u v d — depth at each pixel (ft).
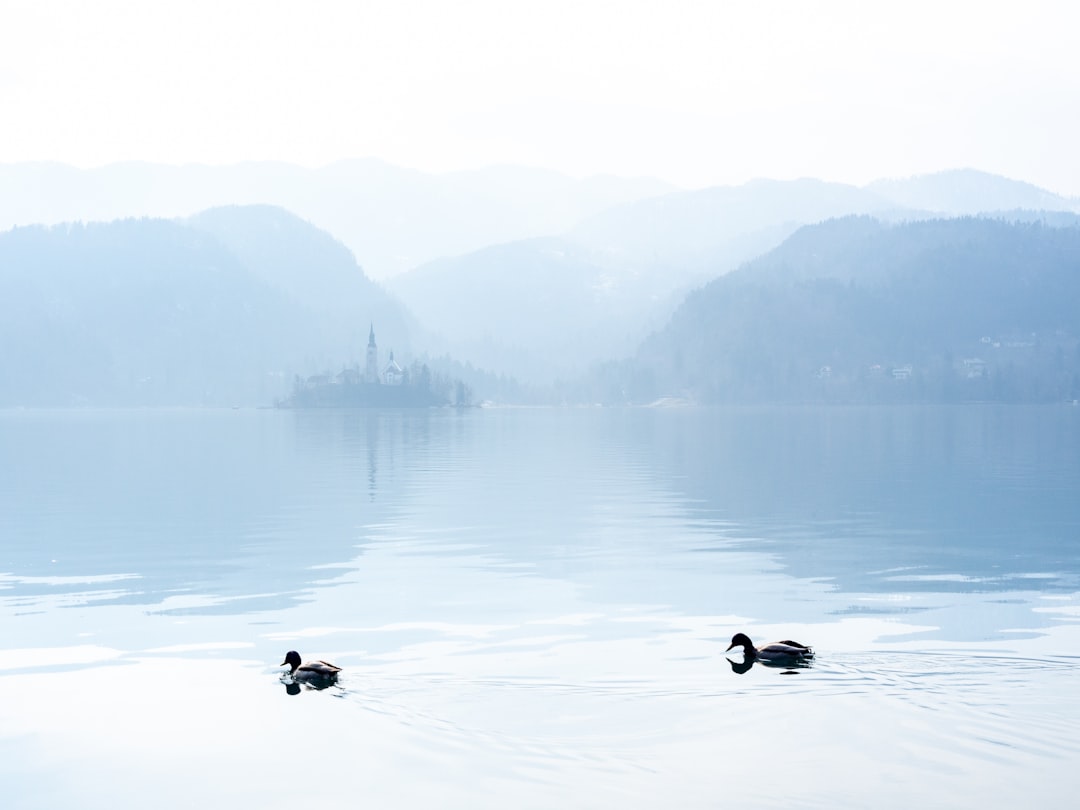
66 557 176.35
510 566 163.63
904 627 118.93
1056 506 246.27
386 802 69.46
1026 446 517.14
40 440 642.22
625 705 86.69
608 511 239.71
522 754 76.48
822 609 129.29
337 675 97.71
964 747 75.36
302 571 160.15
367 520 224.33
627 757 75.31
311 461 431.02
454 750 77.77
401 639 113.39
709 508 245.24
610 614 126.52
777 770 72.08
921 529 206.18
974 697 86.43
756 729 79.71
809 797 68.03
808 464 396.98
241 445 574.56
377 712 86.74
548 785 71.00
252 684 96.84
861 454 458.91
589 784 71.00
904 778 70.54
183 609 132.16
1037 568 160.15
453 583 149.07
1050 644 108.99
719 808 66.85
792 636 114.01
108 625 123.13
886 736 77.82
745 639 104.12
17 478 344.28
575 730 81.00
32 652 110.42
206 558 173.88
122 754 79.66
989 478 326.85
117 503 262.26
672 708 85.46
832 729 79.30
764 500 262.88
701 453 475.31
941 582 148.66
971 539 191.93
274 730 83.41
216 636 116.88
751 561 167.63
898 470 363.35
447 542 190.49
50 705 91.61
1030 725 79.46
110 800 71.77
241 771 75.61
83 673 101.76
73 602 137.39
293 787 72.38
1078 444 534.37
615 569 160.25
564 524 215.92
